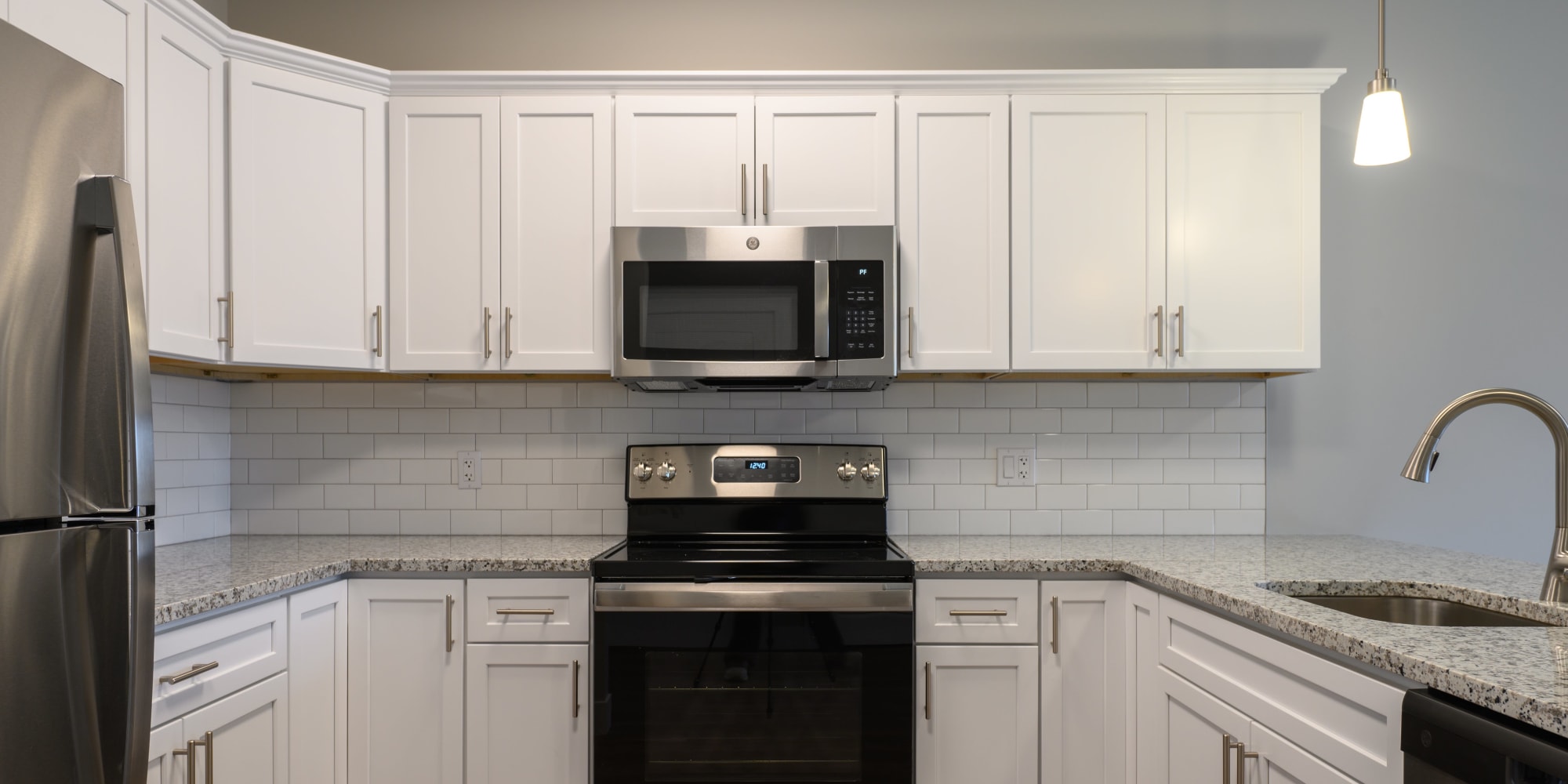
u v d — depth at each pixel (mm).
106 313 1081
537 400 2529
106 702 1074
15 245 952
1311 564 1932
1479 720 936
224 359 2008
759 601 1949
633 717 1940
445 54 2576
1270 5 2586
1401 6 2568
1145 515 2539
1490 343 2537
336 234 2174
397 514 2512
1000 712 2008
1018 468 2537
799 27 2590
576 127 2266
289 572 1809
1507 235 2547
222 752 1611
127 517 1107
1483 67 2555
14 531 989
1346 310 2551
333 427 2514
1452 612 1610
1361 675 1159
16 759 960
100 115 1092
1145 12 2590
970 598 2014
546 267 2256
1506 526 2529
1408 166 2559
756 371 2184
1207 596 1581
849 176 2256
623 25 2586
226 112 2025
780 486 2334
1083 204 2264
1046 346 2256
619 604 1949
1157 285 2254
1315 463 2551
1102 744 2012
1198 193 2266
